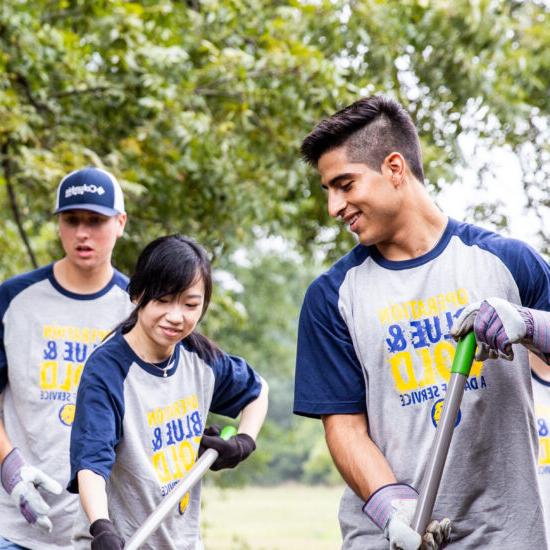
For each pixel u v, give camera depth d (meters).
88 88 14.23
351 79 15.48
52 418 7.88
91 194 7.88
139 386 6.61
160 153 14.12
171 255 6.43
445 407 5.66
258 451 25.02
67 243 7.94
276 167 14.93
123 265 14.86
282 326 33.31
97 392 6.45
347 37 15.14
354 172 6.00
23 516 7.59
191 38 15.27
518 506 5.90
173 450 6.71
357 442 6.09
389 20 15.11
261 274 32.38
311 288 6.30
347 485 6.38
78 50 14.10
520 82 16.00
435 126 15.93
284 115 14.48
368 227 6.04
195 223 15.34
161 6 14.58
